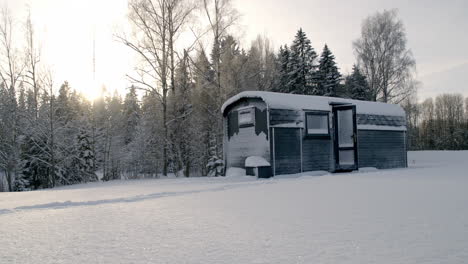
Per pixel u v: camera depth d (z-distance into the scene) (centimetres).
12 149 2752
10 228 527
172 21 2572
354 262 323
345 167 1880
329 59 4803
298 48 4738
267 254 355
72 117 4162
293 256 346
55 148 2880
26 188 3069
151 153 3469
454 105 8375
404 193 802
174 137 2928
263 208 653
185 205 731
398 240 396
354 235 424
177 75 2817
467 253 342
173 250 380
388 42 4050
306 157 1780
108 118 4019
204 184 1317
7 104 2744
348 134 2019
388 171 1744
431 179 1162
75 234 475
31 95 2778
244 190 1012
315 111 1817
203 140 3381
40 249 399
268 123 1661
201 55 2686
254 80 3102
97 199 915
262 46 3566
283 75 4553
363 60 4169
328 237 417
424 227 457
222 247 386
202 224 516
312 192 888
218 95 2731
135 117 4991
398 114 2233
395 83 4041
